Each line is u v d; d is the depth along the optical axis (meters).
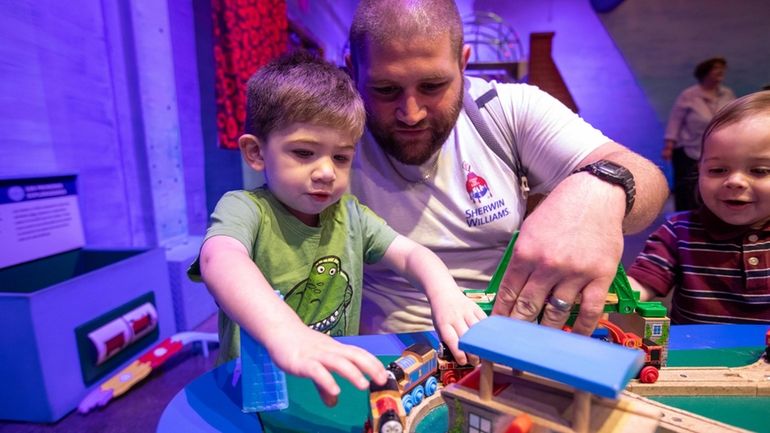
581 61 4.27
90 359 1.22
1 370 1.10
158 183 1.89
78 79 1.54
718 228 0.91
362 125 0.62
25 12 1.32
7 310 1.07
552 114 0.85
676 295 0.98
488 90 0.87
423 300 0.87
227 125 1.98
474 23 4.06
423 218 0.86
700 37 4.04
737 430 0.39
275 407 0.46
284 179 0.59
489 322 0.39
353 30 0.69
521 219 0.90
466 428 0.39
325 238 0.70
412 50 0.63
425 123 0.72
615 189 0.58
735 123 0.83
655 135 4.23
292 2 3.36
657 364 0.53
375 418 0.39
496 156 0.85
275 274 0.67
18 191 1.28
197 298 1.82
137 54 1.76
